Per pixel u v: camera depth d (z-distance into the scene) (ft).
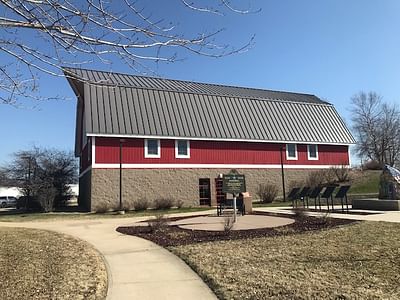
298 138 113.29
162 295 22.20
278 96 132.67
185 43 18.70
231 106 111.04
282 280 23.99
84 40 17.11
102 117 91.56
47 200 96.17
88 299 21.75
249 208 68.03
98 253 33.91
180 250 33.55
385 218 51.13
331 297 20.99
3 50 17.48
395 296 21.09
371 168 144.25
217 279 24.62
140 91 100.89
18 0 15.64
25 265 29.43
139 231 47.06
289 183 110.93
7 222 68.08
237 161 104.88
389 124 232.32
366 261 28.32
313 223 48.39
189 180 98.17
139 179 92.84
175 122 99.04
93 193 88.43
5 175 130.31
